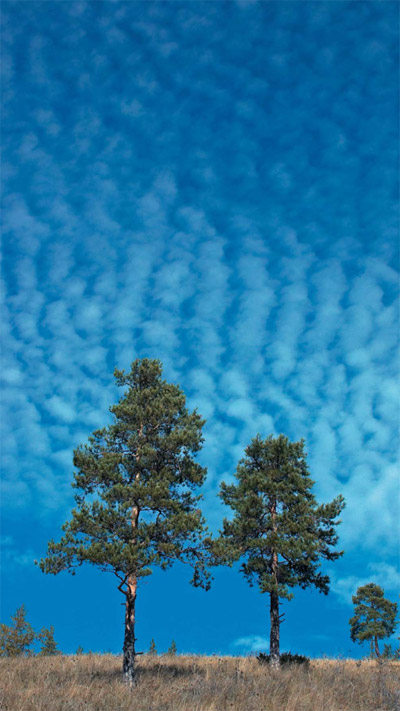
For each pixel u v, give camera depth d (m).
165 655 28.00
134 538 22.03
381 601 44.25
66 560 21.48
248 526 28.58
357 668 22.75
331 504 28.98
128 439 24.55
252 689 18.78
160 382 26.62
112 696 17.12
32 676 20.64
